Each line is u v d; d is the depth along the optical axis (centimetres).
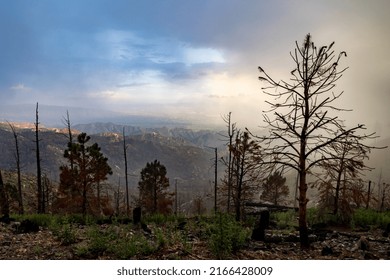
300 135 1002
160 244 919
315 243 1106
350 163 983
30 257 819
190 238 1068
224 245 830
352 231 1436
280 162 1027
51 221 1270
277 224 1564
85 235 1117
